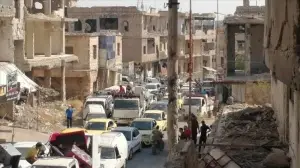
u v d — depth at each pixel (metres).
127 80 72.31
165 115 42.19
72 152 22.77
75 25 77.94
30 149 22.89
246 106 31.39
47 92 45.66
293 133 15.32
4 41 41.38
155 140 32.84
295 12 9.98
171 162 17.41
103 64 62.91
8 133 34.50
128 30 78.25
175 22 20.41
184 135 24.22
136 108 42.94
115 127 35.41
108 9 78.19
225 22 43.31
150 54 82.12
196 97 47.47
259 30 43.38
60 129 39.69
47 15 49.78
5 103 38.00
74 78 58.50
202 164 16.64
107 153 26.42
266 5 16.08
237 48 53.31
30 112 40.78
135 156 32.41
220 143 19.56
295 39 10.01
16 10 43.44
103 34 64.38
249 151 18.09
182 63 90.56
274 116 25.12
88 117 41.31
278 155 16.20
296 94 13.72
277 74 12.22
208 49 100.06
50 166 19.88
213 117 47.38
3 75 35.34
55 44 53.50
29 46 45.78
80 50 58.22
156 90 63.00
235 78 40.62
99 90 59.62
